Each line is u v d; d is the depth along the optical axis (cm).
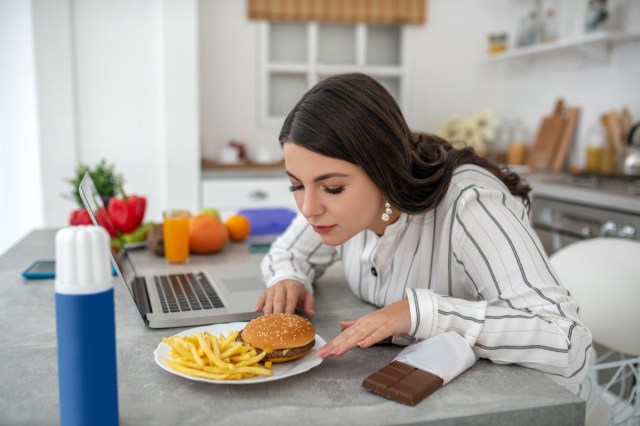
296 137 89
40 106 312
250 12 369
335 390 77
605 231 233
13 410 71
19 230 338
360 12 383
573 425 74
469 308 89
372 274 117
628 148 265
